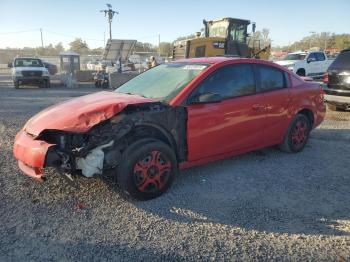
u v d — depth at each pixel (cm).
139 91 512
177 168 460
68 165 401
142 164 421
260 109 540
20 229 362
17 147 420
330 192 466
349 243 346
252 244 342
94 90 1988
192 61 548
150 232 361
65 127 392
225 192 460
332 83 1010
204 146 477
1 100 1408
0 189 454
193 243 342
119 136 407
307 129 645
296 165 569
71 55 2900
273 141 586
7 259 314
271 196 450
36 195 438
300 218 394
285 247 338
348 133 793
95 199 430
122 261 313
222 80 503
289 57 2433
